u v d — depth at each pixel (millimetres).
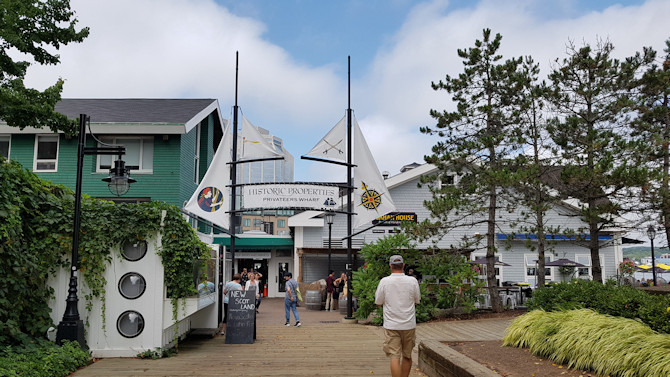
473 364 6609
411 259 17469
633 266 27219
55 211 9633
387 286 7082
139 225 9867
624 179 14195
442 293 17031
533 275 27875
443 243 27438
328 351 10781
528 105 17328
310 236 29844
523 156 16906
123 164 9898
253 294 12195
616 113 17219
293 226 29766
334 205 15969
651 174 14078
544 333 7578
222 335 13500
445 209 16578
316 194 15750
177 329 11117
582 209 16500
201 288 11328
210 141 27953
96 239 9766
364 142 17203
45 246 9469
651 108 19172
